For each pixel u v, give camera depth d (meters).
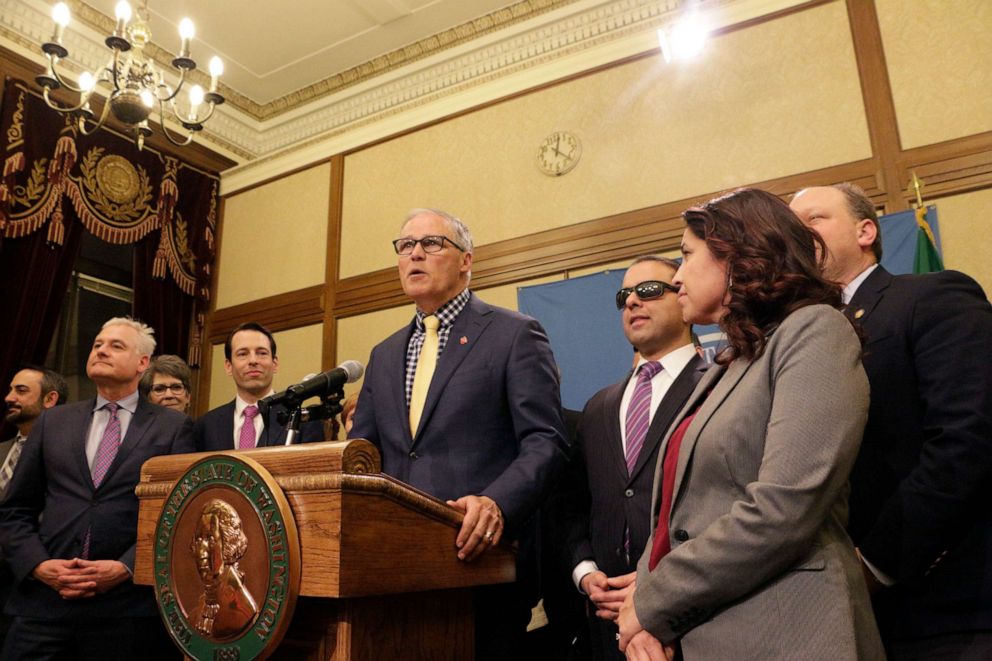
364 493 1.09
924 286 1.46
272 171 5.66
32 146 4.52
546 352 1.71
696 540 1.03
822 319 1.06
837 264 1.62
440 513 1.22
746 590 0.98
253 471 1.11
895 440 1.39
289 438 1.61
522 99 4.64
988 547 1.25
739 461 1.06
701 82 4.05
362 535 1.07
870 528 1.37
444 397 1.64
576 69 4.45
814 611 0.95
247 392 3.17
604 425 1.89
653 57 4.24
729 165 3.87
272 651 1.05
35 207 4.47
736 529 0.97
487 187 4.62
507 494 1.38
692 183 3.96
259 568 1.08
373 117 5.28
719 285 1.21
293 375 5.16
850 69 3.68
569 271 4.22
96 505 2.42
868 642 0.96
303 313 5.20
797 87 3.79
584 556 1.77
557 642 2.11
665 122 4.11
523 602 1.64
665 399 1.77
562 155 4.38
